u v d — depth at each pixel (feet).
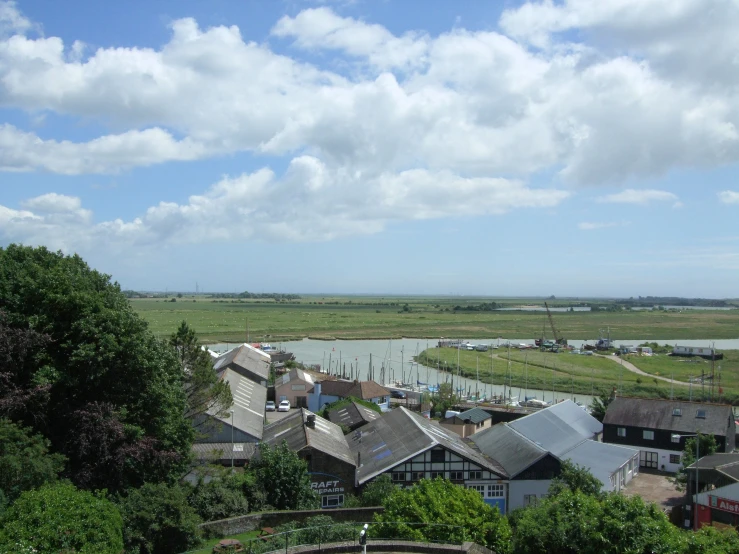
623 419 251.39
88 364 127.65
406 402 371.15
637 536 82.43
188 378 180.24
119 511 107.14
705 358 606.14
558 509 91.71
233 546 111.86
